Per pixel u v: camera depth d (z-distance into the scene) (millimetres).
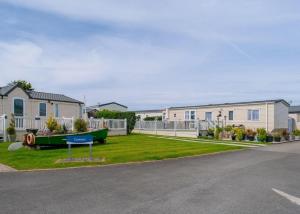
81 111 31281
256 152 16656
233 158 13805
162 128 32438
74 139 12305
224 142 23500
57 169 10234
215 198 6777
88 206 6152
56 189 7523
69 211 5840
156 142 20641
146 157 12984
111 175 9336
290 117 37719
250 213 5773
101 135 18875
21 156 13000
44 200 6570
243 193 7230
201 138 27703
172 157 13570
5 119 21172
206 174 9633
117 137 25625
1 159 12164
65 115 29547
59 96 30875
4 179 8664
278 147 20156
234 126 30328
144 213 5734
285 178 9086
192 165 11484
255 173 9891
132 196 6914
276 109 30859
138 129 35562
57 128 18703
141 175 9375
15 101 25172
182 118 38750
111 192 7258
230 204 6328
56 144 16266
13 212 5781
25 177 8953
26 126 22594
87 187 7750
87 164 11156
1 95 24078
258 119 31281
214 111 35156
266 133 26156
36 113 26891
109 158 12438
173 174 9586
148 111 47000
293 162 12586
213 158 13703
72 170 10102
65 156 13016
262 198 6809
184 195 7016
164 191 7379
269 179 8914
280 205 6289
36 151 14898
